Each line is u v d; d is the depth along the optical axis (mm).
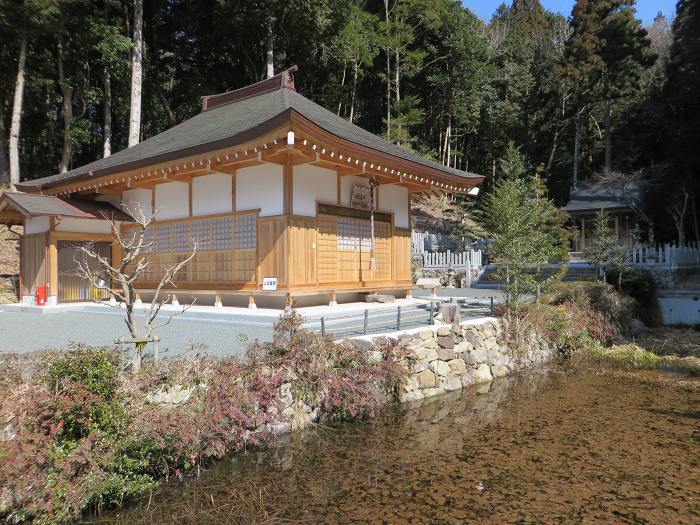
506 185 11094
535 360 9664
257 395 4859
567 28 42656
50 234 11250
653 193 23594
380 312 9516
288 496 3949
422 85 32938
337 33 24859
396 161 9352
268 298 9328
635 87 30344
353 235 10367
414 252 20250
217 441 4430
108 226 12242
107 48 18953
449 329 8000
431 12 27750
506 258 9898
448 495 3984
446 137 33094
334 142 7855
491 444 5199
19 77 17672
